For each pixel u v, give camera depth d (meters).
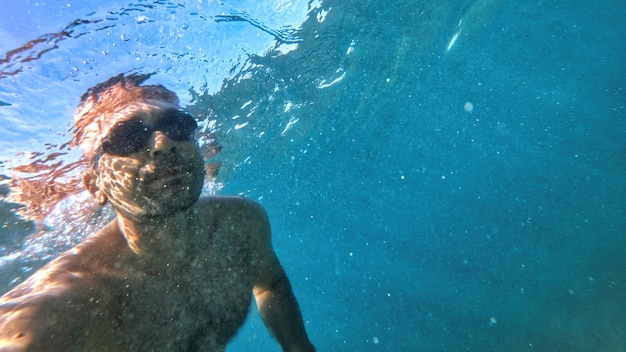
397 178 5.43
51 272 0.45
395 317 3.48
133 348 0.44
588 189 3.33
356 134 3.70
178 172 0.52
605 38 3.44
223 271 0.57
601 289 2.14
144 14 1.04
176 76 1.29
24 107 1.06
